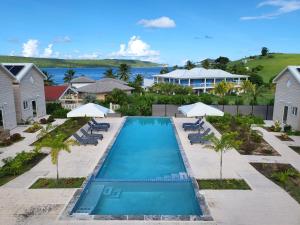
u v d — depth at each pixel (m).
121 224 9.82
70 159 16.89
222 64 117.19
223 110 32.38
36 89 30.98
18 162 14.76
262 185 13.07
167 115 33.59
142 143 22.12
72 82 66.06
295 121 24.58
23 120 27.53
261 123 27.84
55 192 12.31
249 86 52.59
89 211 11.12
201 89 66.56
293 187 13.02
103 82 50.00
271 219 10.16
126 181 13.74
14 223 9.90
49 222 9.95
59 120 29.41
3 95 23.62
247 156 17.59
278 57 131.12
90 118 28.91
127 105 35.84
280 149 19.17
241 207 11.00
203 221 9.98
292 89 25.12
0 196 11.95
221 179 13.34
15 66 28.62
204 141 20.12
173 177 14.67
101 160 16.66
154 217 10.24
